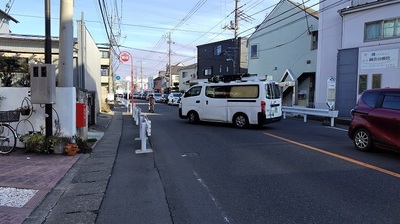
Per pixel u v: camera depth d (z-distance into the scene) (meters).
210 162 7.38
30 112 8.46
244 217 4.24
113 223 4.12
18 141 8.43
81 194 5.27
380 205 4.56
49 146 8.03
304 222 4.05
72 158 7.73
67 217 4.32
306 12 24.84
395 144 7.55
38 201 4.82
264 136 11.27
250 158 7.68
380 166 6.74
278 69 28.12
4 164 7.01
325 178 5.91
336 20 20.48
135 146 9.70
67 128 8.52
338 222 4.03
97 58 22.77
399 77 16.59
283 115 20.05
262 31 29.81
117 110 29.89
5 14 21.14
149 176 6.30
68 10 8.65
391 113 7.74
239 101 13.93
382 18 17.25
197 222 4.12
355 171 6.37
